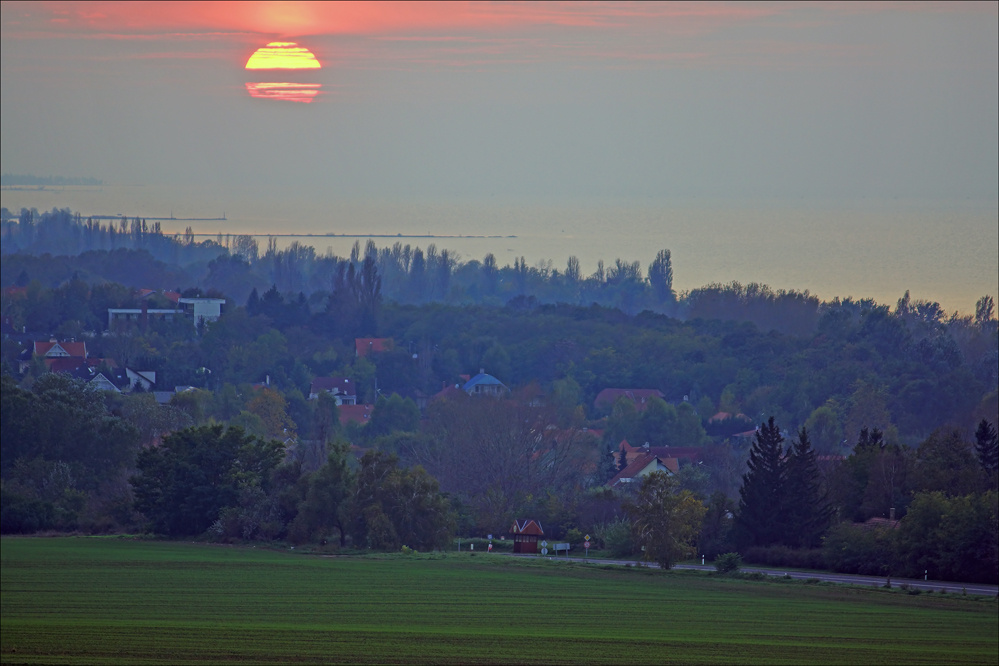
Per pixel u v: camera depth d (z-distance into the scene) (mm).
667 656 196625
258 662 182750
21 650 190500
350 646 197375
